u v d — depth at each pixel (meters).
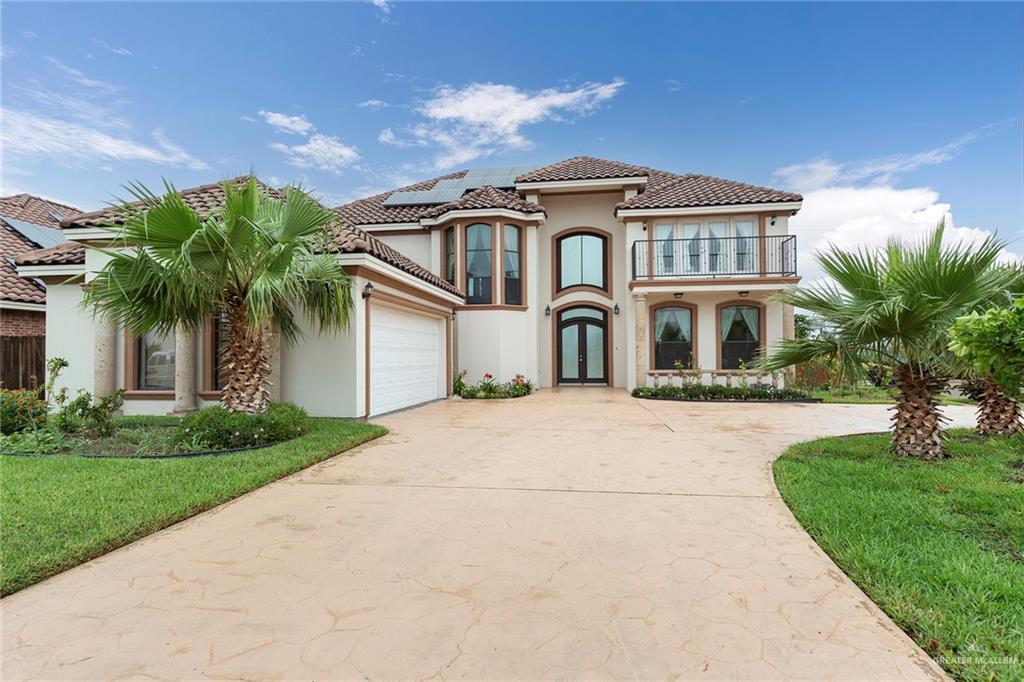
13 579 3.19
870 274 6.31
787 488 5.19
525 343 17.48
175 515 4.41
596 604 2.97
